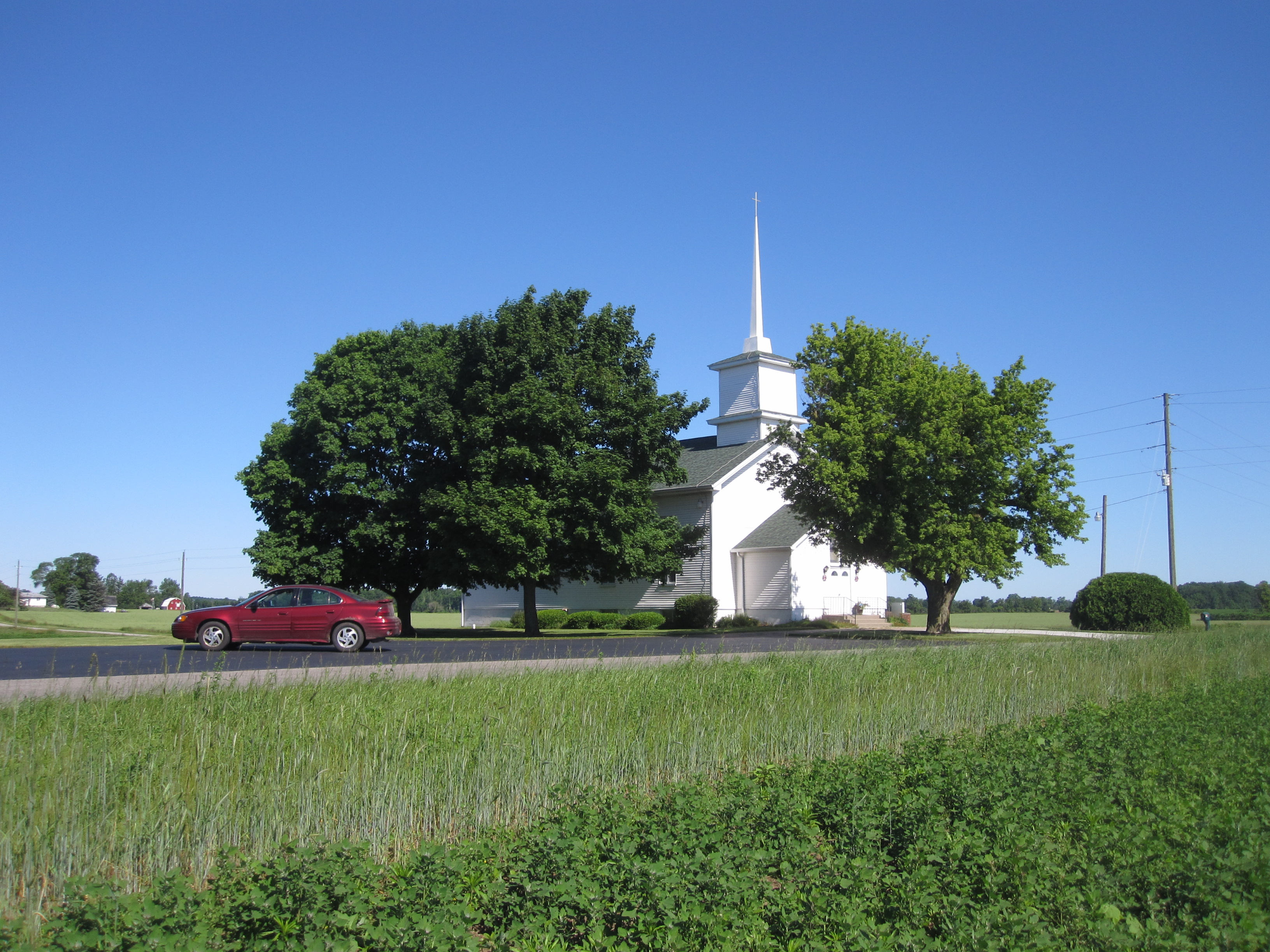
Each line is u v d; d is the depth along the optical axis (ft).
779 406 149.38
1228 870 17.16
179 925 14.28
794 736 34.09
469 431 101.60
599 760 28.50
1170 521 139.64
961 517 99.50
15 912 17.65
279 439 114.42
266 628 68.49
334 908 15.67
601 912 15.87
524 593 118.11
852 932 14.89
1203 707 37.70
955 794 23.29
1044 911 16.37
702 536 122.11
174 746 25.52
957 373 105.91
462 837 23.66
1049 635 103.71
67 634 106.93
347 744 26.55
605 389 107.34
